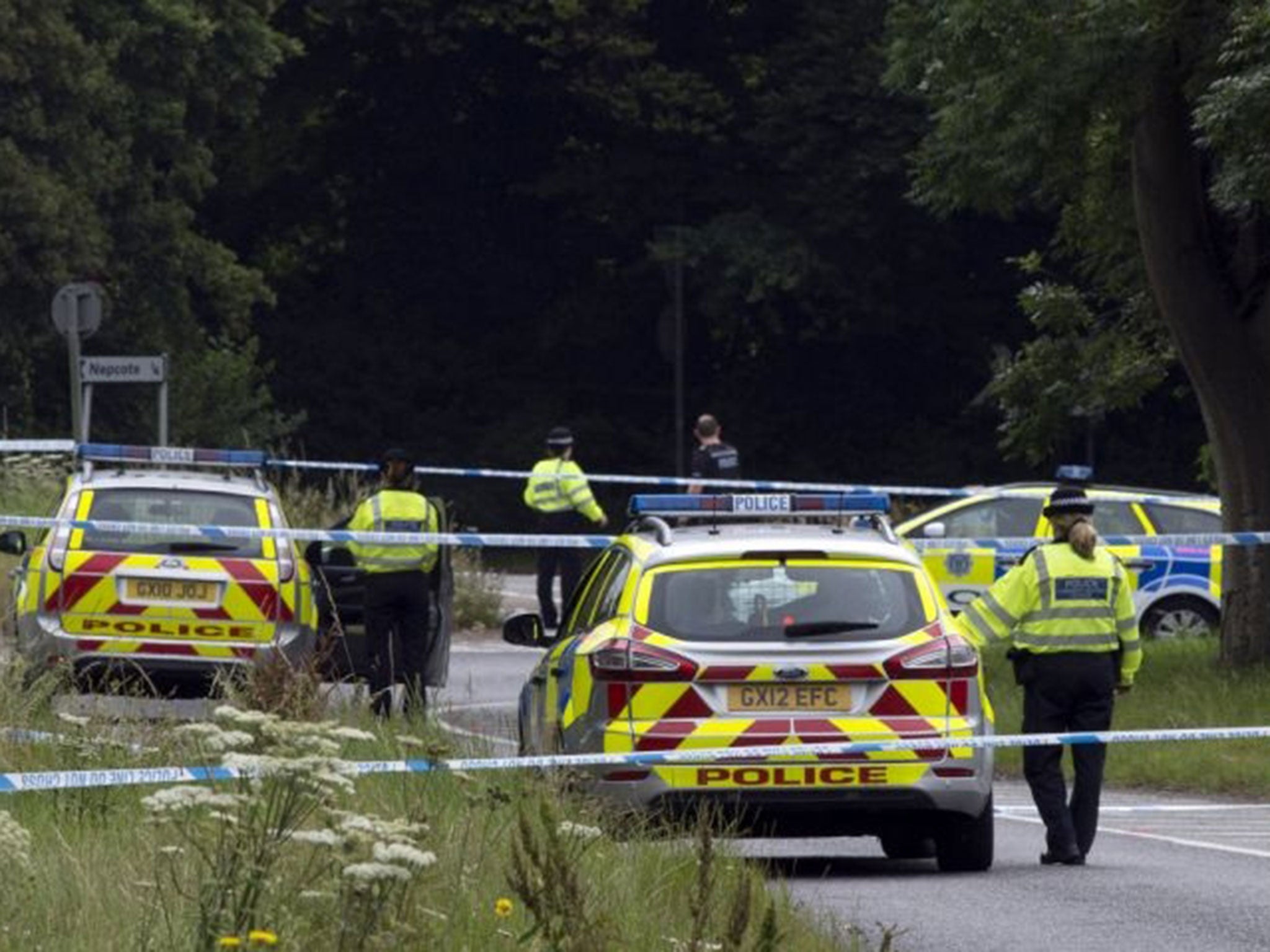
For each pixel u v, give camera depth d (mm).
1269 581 85750
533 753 51938
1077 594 50281
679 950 31734
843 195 190250
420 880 31016
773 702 45750
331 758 28062
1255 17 75438
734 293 193250
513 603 123188
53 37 159500
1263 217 85812
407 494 70750
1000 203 85688
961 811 46156
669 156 198750
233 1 176250
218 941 27438
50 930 31656
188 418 174875
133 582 66500
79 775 39156
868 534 48688
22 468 121000
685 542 47594
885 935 28484
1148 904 43094
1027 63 80875
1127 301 100188
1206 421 87312
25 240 159375
